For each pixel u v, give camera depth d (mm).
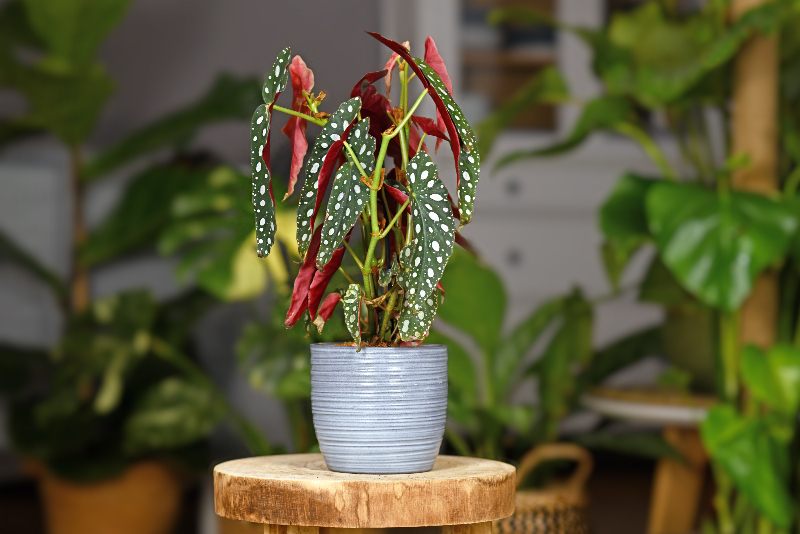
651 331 3795
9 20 4180
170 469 3574
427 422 1864
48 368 3703
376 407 1848
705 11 3289
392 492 1789
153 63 5820
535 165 5422
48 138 4652
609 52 3418
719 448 2691
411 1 5508
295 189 2096
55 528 3557
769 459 2680
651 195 2807
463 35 5645
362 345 1893
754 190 3033
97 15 4031
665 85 3039
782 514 2637
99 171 3928
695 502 3389
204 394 3479
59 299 3742
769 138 3033
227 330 3699
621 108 3342
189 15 5801
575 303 3568
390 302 1893
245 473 1854
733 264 2648
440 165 2045
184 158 4160
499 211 5383
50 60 3764
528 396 5105
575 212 5477
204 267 3234
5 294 3691
